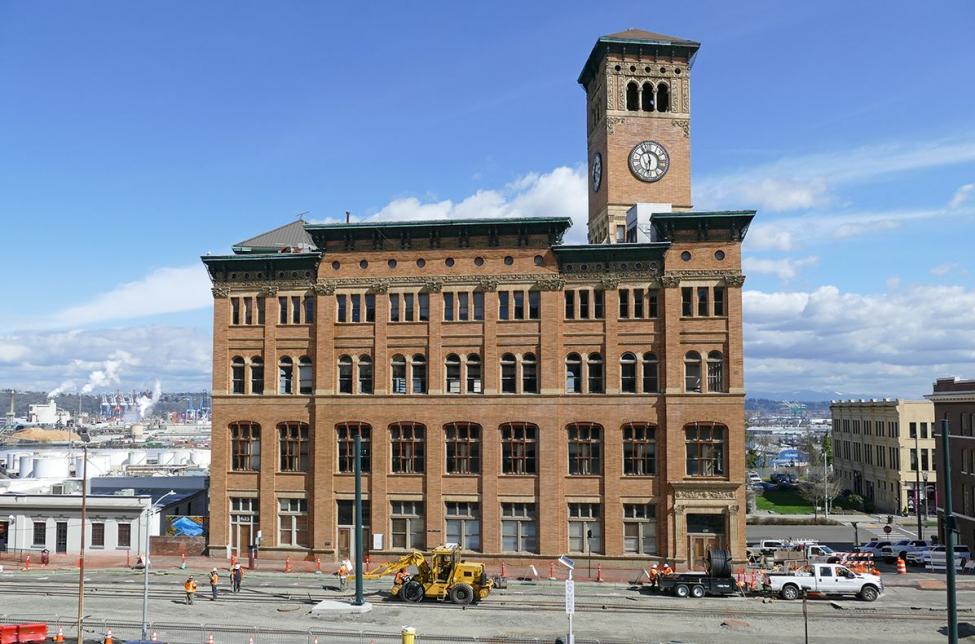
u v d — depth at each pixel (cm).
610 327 6059
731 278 5953
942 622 4509
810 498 12131
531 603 4906
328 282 6353
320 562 6134
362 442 6247
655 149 7131
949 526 3353
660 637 4153
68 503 6669
